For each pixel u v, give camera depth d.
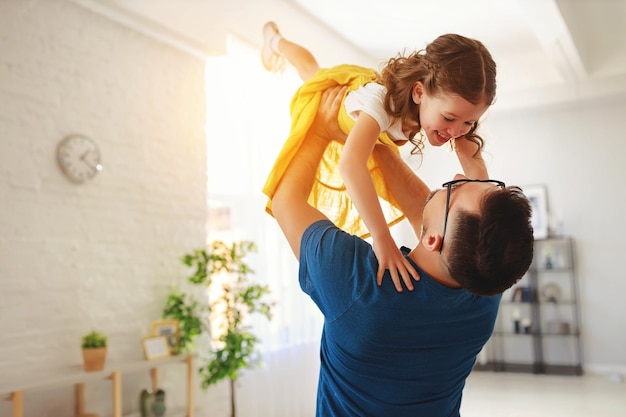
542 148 8.98
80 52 4.30
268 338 5.76
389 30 7.26
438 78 1.50
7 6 3.86
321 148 1.64
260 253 5.73
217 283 5.54
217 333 5.46
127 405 4.55
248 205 5.66
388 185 1.75
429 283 1.22
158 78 4.93
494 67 1.55
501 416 6.11
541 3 5.57
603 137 8.70
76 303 4.18
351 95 1.62
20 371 3.79
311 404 6.37
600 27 7.89
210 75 5.62
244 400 5.50
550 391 7.29
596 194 8.71
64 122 4.16
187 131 5.18
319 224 1.33
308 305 6.46
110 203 4.47
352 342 1.26
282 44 2.65
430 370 1.30
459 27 7.29
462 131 1.59
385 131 1.70
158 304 4.81
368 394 1.32
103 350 4.00
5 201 3.78
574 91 8.22
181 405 4.99
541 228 8.85
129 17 4.53
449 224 1.20
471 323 1.29
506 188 1.21
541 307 8.86
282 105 6.23
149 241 4.77
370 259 1.24
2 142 3.78
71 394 4.11
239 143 5.66
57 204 4.09
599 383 7.76
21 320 3.83
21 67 3.91
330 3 6.44
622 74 7.95
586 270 8.71
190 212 5.16
